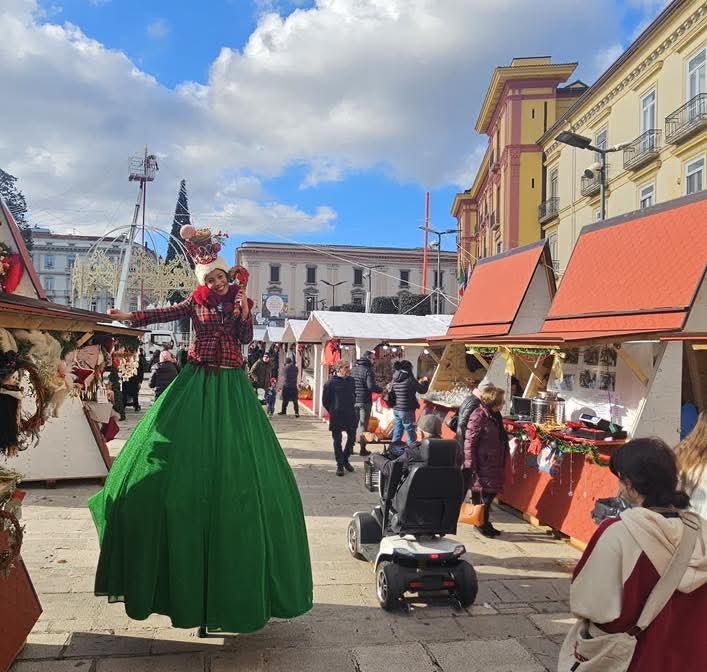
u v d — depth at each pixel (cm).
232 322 371
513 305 906
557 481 625
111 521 339
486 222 4250
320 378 1662
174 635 378
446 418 903
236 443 344
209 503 329
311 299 7438
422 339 1038
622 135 2441
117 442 1101
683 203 632
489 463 615
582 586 205
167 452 336
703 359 605
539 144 3328
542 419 659
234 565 322
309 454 1076
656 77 2198
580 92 3400
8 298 282
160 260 1498
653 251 638
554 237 3167
